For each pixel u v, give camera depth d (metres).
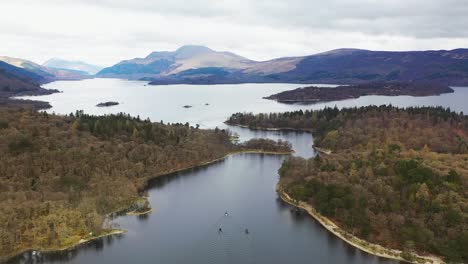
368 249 185.38
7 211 191.25
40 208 199.62
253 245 191.38
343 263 176.50
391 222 193.88
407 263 175.25
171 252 184.88
